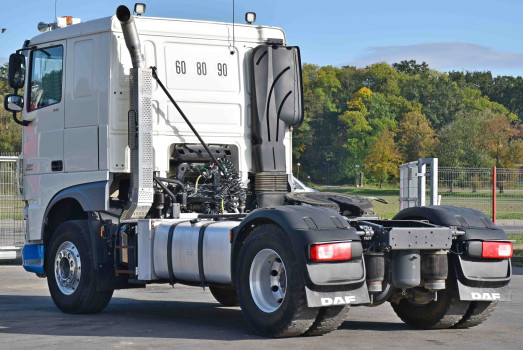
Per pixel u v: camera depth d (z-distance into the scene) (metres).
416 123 146.50
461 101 185.38
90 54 9.62
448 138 129.62
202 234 8.11
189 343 7.17
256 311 7.41
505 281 7.85
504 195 20.56
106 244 9.27
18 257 16.28
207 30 9.76
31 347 7.09
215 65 9.77
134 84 9.09
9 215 16.19
